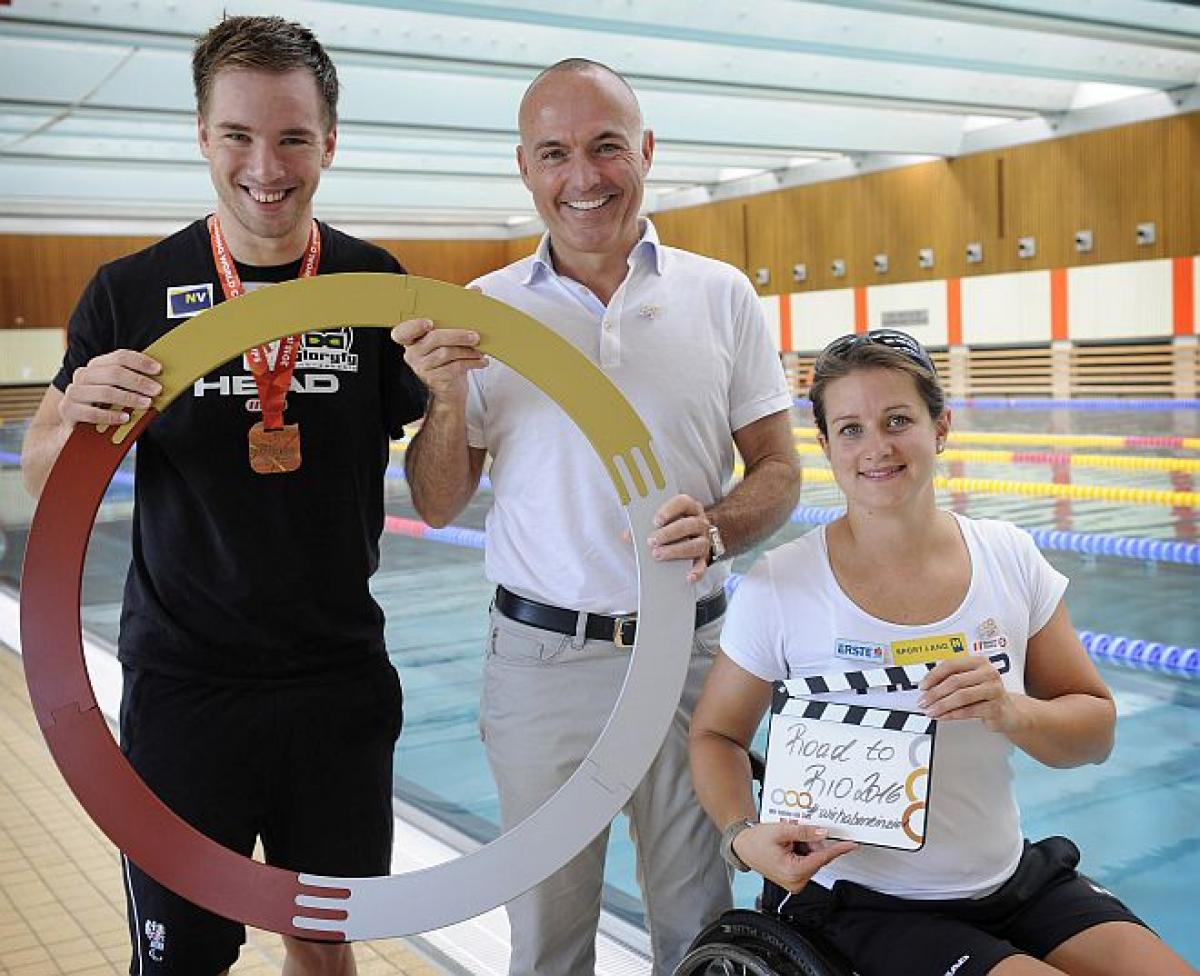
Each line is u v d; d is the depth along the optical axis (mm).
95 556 8258
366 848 2090
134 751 1998
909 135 16078
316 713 2029
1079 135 15445
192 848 1771
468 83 12180
